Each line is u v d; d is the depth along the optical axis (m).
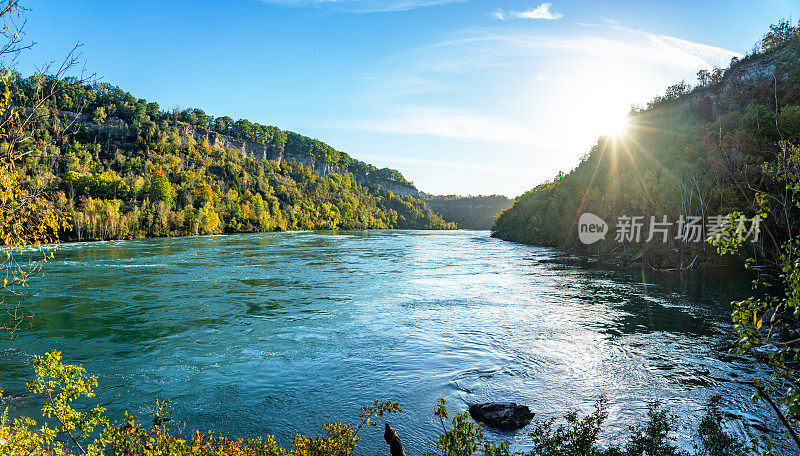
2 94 6.36
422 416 12.14
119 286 30.59
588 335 19.72
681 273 41.53
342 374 15.19
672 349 17.56
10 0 5.91
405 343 18.62
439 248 74.38
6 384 13.74
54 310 23.39
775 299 4.29
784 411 11.62
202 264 44.12
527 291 31.25
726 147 49.25
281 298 27.70
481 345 18.34
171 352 17.20
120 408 12.49
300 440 7.32
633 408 12.30
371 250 67.50
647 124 92.50
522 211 103.31
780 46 80.81
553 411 12.28
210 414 12.25
